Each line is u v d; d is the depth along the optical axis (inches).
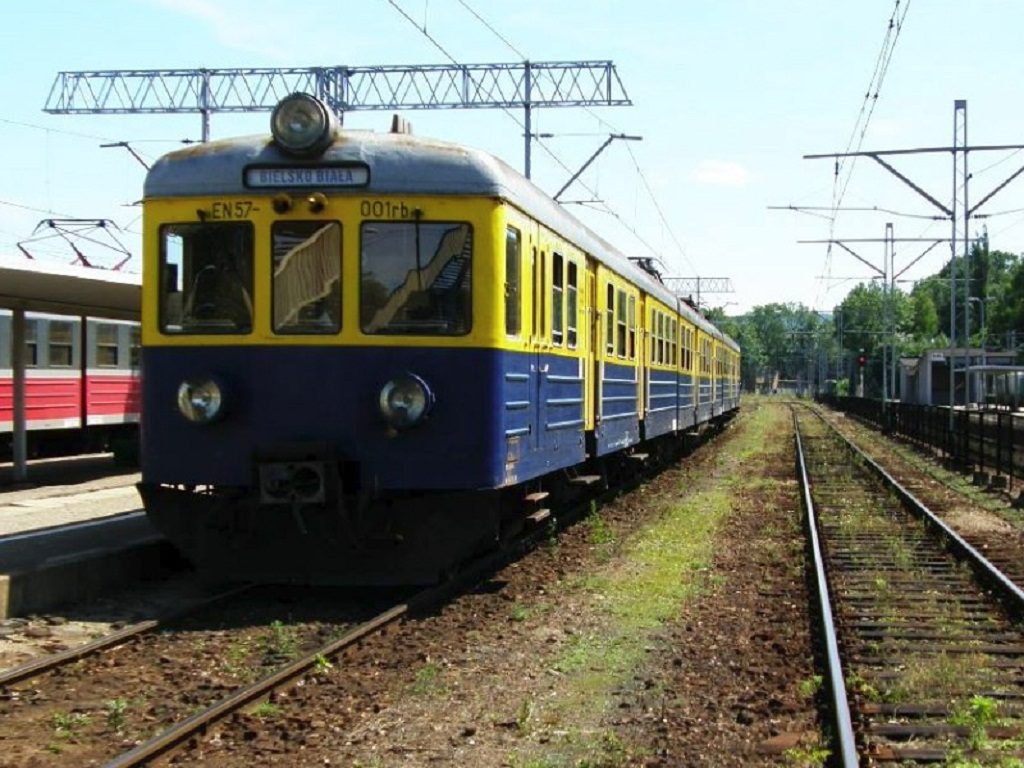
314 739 229.0
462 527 363.9
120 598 374.3
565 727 241.4
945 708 254.4
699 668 292.2
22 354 677.9
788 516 616.4
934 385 2167.8
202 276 361.1
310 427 354.9
